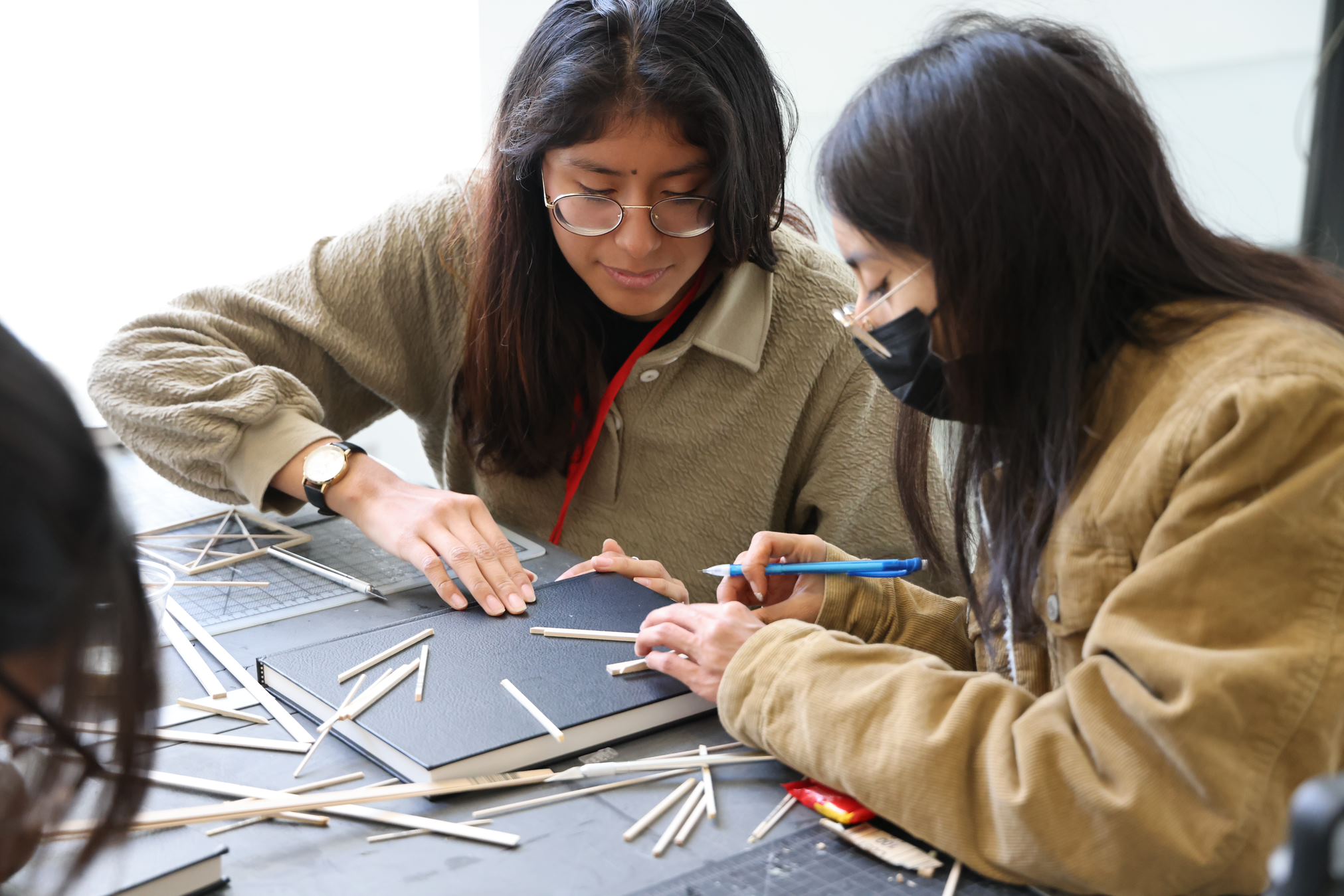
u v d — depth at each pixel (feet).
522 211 4.44
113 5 7.32
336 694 3.14
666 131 3.95
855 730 2.66
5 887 2.16
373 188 8.39
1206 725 2.24
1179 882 2.31
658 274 4.32
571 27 4.08
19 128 7.24
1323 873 1.20
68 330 7.57
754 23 8.36
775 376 4.99
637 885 2.45
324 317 5.04
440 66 8.37
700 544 5.19
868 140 2.68
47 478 1.46
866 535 5.05
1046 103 2.52
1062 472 2.64
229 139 7.85
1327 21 9.22
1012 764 2.48
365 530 4.35
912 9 8.70
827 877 2.49
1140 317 2.65
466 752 2.83
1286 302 2.63
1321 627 2.28
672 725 3.19
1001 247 2.55
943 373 2.94
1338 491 2.28
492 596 3.78
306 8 7.88
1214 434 2.38
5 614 1.45
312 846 2.60
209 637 3.72
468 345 4.80
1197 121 9.21
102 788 1.88
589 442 4.99
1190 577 2.34
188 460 4.56
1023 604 2.89
